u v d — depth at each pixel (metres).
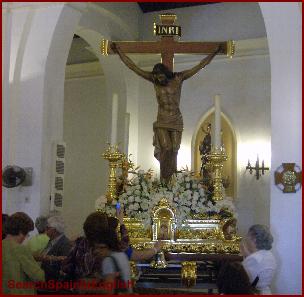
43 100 7.66
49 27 7.74
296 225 6.03
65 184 11.95
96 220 4.05
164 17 7.77
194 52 7.71
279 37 6.31
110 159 7.23
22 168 7.60
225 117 10.13
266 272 4.72
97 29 9.97
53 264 5.22
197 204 6.83
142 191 6.95
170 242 6.66
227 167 10.04
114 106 7.34
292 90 6.21
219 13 10.43
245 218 9.79
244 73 10.07
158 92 7.46
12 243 4.58
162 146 7.36
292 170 6.07
